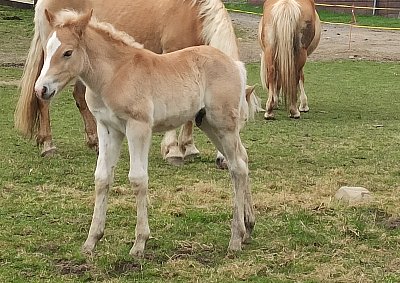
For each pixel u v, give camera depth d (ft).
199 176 24.22
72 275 15.15
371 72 57.93
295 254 16.62
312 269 15.74
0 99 41.11
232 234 16.99
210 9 25.04
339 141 31.37
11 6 90.38
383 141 31.50
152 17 26.23
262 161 27.04
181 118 16.49
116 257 15.94
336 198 21.59
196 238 17.71
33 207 20.18
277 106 41.06
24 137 28.94
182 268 15.58
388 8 110.42
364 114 39.34
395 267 15.96
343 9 115.44
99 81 15.64
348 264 16.05
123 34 16.24
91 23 16.03
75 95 28.22
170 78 16.12
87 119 28.43
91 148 28.50
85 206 20.33
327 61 64.85
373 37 83.56
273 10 36.27
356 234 18.10
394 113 39.78
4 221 18.84
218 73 16.84
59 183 23.12
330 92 47.65
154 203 20.76
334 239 17.79
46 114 27.20
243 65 17.54
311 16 36.63
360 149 29.66
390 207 20.62
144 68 15.81
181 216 19.66
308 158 27.71
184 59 16.61
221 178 24.02
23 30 75.15
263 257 16.39
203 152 28.19
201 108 16.80
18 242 17.12
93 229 16.47
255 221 18.97
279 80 36.78
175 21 25.77
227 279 15.01
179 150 26.40
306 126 35.06
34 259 15.96
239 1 132.46
